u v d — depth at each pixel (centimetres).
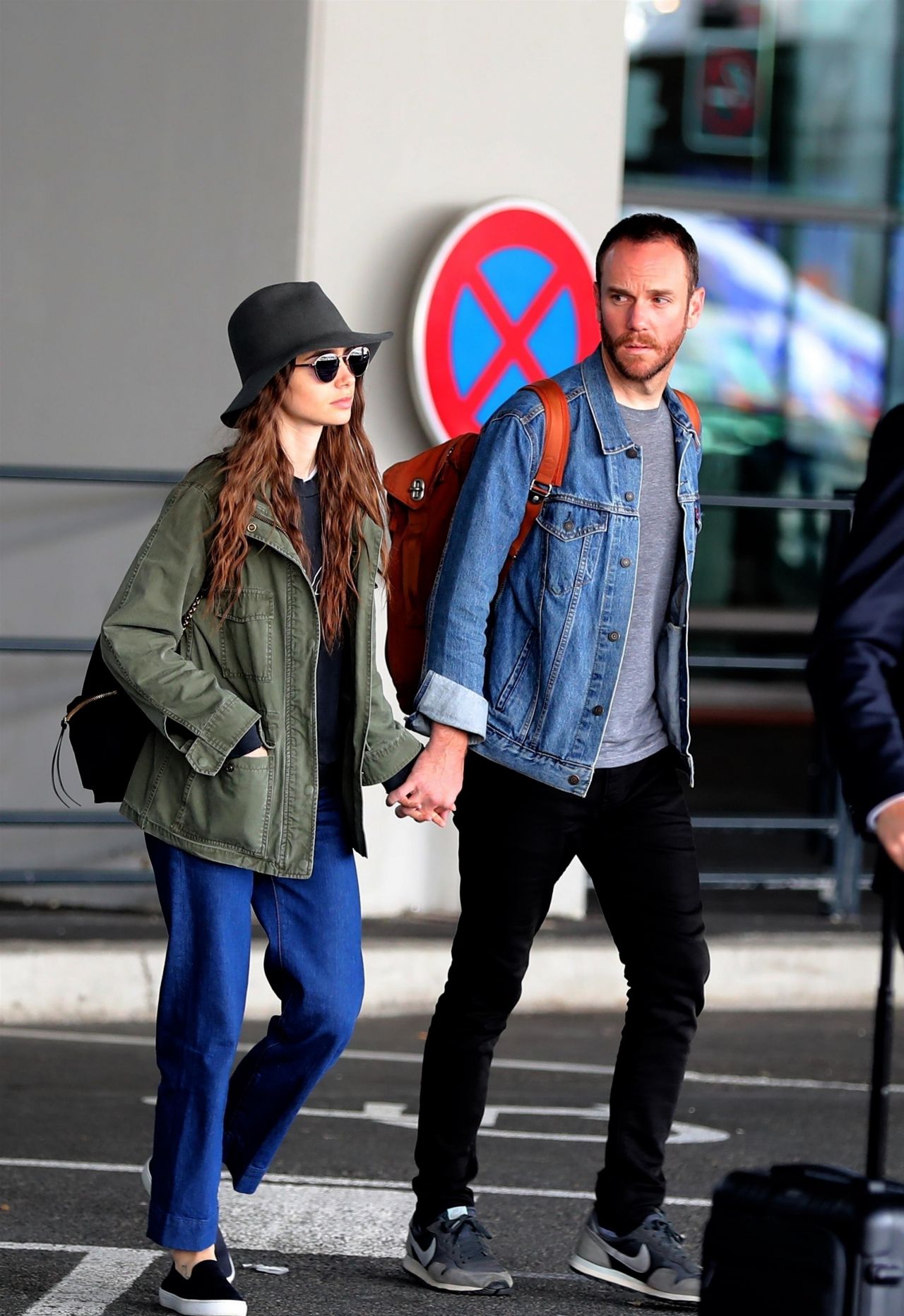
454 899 1791
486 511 866
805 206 3133
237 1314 831
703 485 3297
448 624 859
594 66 1812
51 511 1795
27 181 1780
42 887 1778
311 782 837
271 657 830
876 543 646
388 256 1753
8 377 1792
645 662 889
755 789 2748
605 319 875
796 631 3388
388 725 875
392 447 1764
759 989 1716
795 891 2012
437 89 1759
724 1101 1392
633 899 893
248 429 832
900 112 3125
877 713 622
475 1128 914
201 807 825
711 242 3161
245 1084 866
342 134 1731
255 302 842
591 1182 1153
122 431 1773
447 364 1742
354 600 853
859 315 3238
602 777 880
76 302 1780
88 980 1555
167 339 1761
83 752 843
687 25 3067
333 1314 877
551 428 870
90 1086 1352
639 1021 896
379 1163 1183
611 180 1827
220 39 1734
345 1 1722
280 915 851
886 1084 648
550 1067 1473
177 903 832
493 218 1748
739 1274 629
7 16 1775
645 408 889
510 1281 912
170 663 818
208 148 1742
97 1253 964
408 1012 1623
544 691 873
